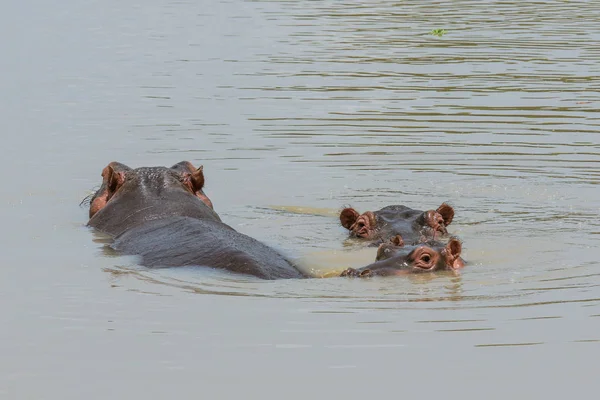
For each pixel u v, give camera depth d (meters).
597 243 32.28
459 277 28.39
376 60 70.31
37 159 45.81
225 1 106.56
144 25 91.00
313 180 42.31
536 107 55.09
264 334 23.66
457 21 87.56
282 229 35.25
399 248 29.86
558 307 25.53
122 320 24.70
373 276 28.36
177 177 35.97
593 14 90.44
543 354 22.50
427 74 64.88
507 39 77.50
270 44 78.38
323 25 87.38
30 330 24.16
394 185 41.50
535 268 29.31
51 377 21.42
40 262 30.12
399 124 51.81
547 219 35.84
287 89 61.28
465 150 46.56
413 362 22.03
